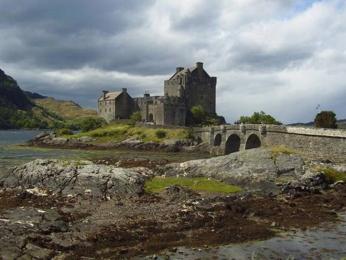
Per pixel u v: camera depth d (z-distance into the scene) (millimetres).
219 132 108062
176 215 37344
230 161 56344
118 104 166375
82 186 47188
